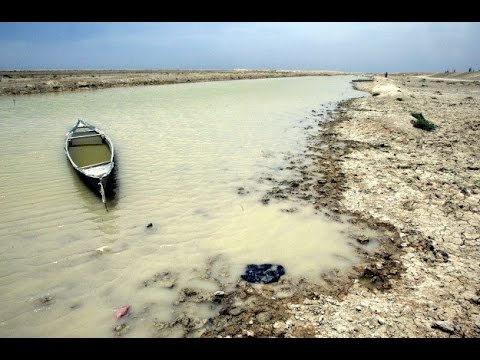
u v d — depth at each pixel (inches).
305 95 1576.0
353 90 1892.2
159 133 749.3
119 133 740.0
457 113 952.3
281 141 708.0
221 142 689.6
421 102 1185.4
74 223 375.6
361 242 339.9
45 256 319.6
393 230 357.7
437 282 277.0
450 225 359.9
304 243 341.7
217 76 2618.1
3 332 239.0
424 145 649.0
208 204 423.2
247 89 1809.8
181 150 628.7
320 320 243.1
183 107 1112.2
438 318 239.9
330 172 525.3
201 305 261.6
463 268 291.7
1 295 271.7
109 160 529.7
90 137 619.2
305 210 407.2
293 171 534.0
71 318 250.5
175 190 460.1
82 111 1007.0
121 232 360.8
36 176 489.1
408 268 297.3
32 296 271.7
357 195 439.8
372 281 284.2
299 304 260.2
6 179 475.5
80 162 518.3
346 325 237.8
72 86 1615.4
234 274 297.1
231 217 393.1
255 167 550.3
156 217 391.9
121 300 267.9
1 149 609.0
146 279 291.4
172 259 318.0
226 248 335.0
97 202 422.3
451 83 2206.0
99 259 317.1
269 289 277.7
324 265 307.6
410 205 406.6
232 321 245.1
